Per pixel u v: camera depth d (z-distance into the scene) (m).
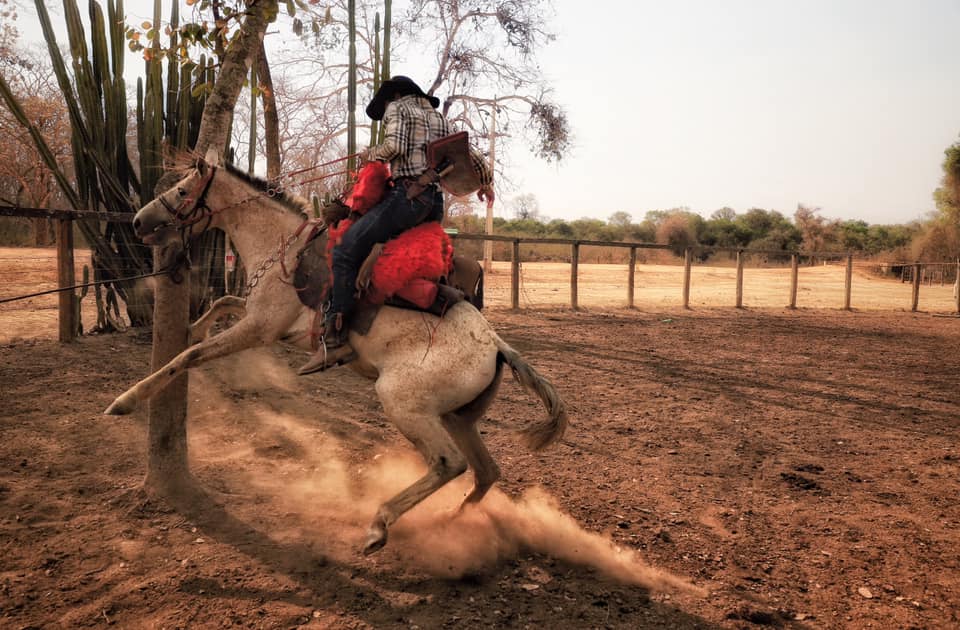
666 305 17.59
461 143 3.72
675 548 4.04
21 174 23.45
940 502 4.81
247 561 3.62
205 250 9.73
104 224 10.38
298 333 4.02
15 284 13.02
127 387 6.61
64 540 3.71
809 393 8.07
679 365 9.53
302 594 3.35
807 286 26.92
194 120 9.53
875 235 53.62
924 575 3.77
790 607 3.44
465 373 3.68
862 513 4.59
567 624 3.22
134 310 9.43
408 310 3.72
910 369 9.84
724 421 6.74
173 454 4.33
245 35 4.36
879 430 6.59
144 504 4.16
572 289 15.45
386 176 3.77
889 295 24.17
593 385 8.05
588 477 5.11
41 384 6.49
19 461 4.70
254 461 5.08
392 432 5.92
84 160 8.93
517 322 13.02
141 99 9.20
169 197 4.20
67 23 8.67
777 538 4.20
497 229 54.25
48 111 22.30
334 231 3.83
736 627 3.25
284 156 15.00
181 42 4.67
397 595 3.39
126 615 3.09
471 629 3.14
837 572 3.79
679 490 4.92
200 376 7.25
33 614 3.05
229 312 4.56
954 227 35.56
